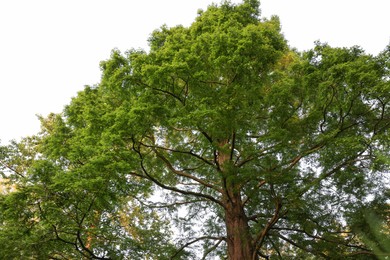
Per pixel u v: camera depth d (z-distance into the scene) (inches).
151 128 392.2
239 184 394.9
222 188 456.8
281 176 371.6
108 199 361.7
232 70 384.2
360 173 406.9
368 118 387.9
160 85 377.1
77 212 371.6
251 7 513.0
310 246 414.6
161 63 387.5
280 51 408.2
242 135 411.2
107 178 352.8
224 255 504.1
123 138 370.9
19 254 361.4
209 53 394.6
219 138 410.0
